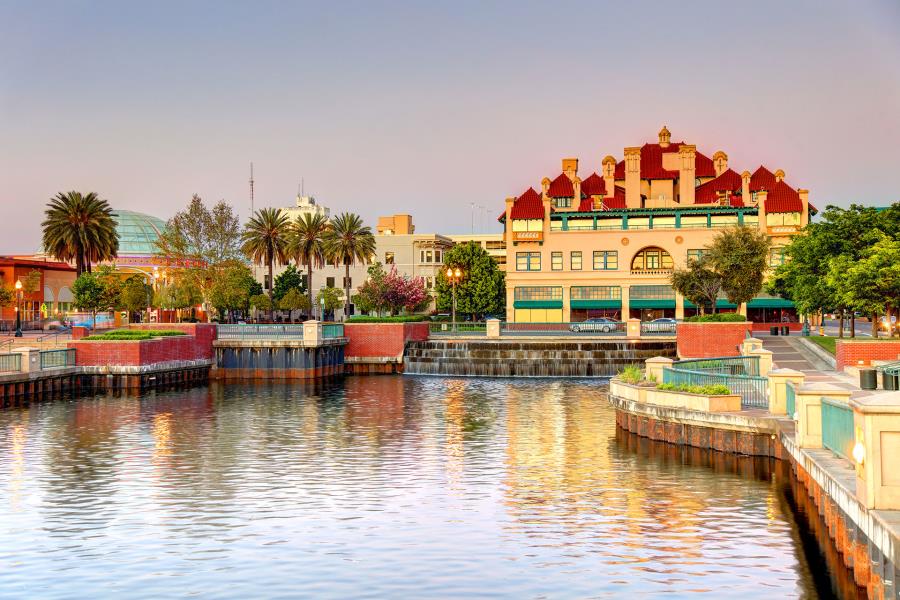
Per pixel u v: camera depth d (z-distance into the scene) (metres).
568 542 25.09
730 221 118.50
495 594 20.95
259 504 29.83
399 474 34.88
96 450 40.75
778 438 34.78
